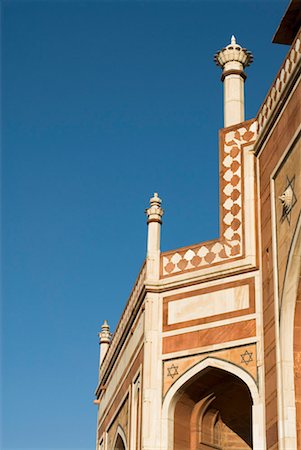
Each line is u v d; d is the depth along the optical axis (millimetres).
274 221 23266
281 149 23156
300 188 21547
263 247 24016
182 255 26188
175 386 24750
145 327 25938
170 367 25094
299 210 21484
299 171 21719
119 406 30547
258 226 24578
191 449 25203
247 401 25656
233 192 25641
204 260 25578
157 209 27484
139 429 25672
